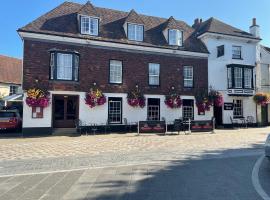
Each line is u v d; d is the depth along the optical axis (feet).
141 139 55.16
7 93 122.01
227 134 64.69
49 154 38.50
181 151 40.37
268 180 24.13
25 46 64.23
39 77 64.64
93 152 39.93
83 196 19.74
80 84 68.44
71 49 68.23
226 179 24.48
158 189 21.44
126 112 73.00
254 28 93.50
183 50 80.38
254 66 90.84
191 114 81.10
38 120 63.87
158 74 77.61
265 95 87.04
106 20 78.23
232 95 85.61
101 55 71.26
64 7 75.10
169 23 81.30
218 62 85.76
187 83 81.46
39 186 22.44
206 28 88.84
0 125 68.18
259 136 60.18
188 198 19.27
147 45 75.92
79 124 67.46
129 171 27.66
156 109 76.84
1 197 19.62
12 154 38.63
